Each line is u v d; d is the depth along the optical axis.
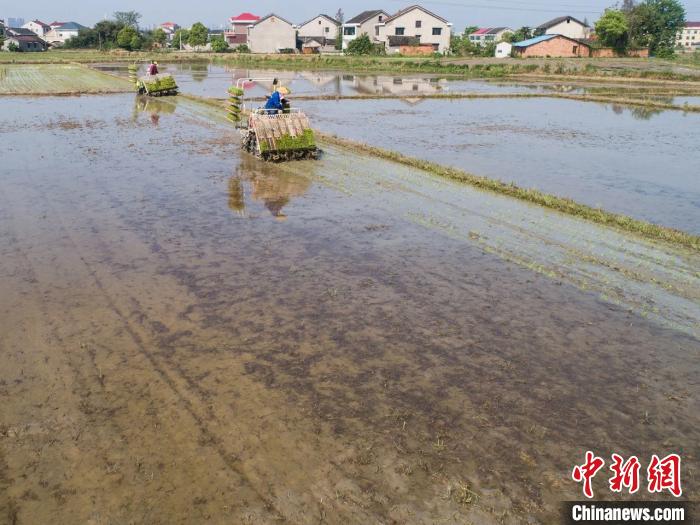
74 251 7.86
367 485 3.89
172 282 6.96
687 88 34.66
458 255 8.06
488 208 10.27
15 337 5.61
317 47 77.69
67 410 4.57
